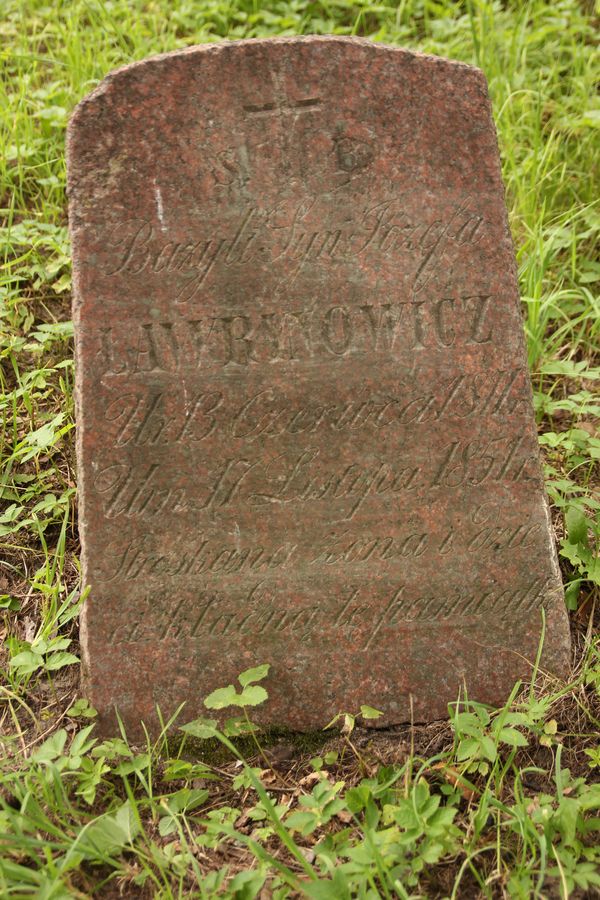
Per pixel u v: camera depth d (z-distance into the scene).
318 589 1.64
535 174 2.20
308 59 1.58
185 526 1.62
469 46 2.46
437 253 1.62
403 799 1.50
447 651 1.65
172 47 2.42
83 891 1.46
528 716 1.58
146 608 1.62
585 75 2.42
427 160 1.61
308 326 1.62
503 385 1.64
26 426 1.92
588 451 1.91
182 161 1.58
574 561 1.73
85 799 1.51
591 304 2.06
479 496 1.65
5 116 2.25
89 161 1.57
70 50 2.35
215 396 1.61
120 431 1.60
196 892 1.46
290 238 1.60
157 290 1.59
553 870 1.46
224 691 1.55
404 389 1.63
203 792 1.57
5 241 2.07
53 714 1.63
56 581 1.77
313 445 1.63
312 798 1.48
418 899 1.40
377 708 1.64
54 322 2.03
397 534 1.64
